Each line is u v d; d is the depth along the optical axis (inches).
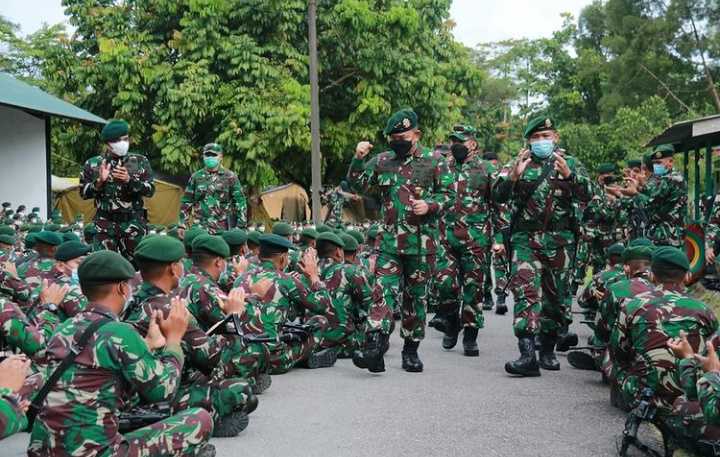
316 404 247.1
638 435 213.6
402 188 283.0
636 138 1347.2
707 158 500.1
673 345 182.5
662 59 1599.4
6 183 671.1
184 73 832.3
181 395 206.2
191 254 245.9
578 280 437.1
